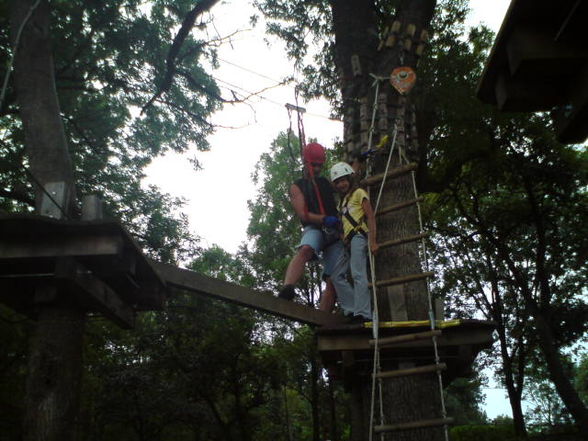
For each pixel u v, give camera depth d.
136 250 4.95
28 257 4.62
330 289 6.07
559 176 18.83
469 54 15.64
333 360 5.57
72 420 4.90
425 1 6.92
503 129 18.09
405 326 4.88
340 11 7.29
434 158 17.55
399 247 5.59
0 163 12.58
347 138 6.45
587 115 2.47
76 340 5.12
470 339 5.00
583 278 23.53
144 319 23.88
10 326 16.06
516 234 23.80
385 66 6.50
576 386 43.66
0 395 17.47
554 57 2.35
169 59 9.31
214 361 23.25
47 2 6.73
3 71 11.40
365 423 5.59
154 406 24.42
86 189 15.74
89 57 13.95
